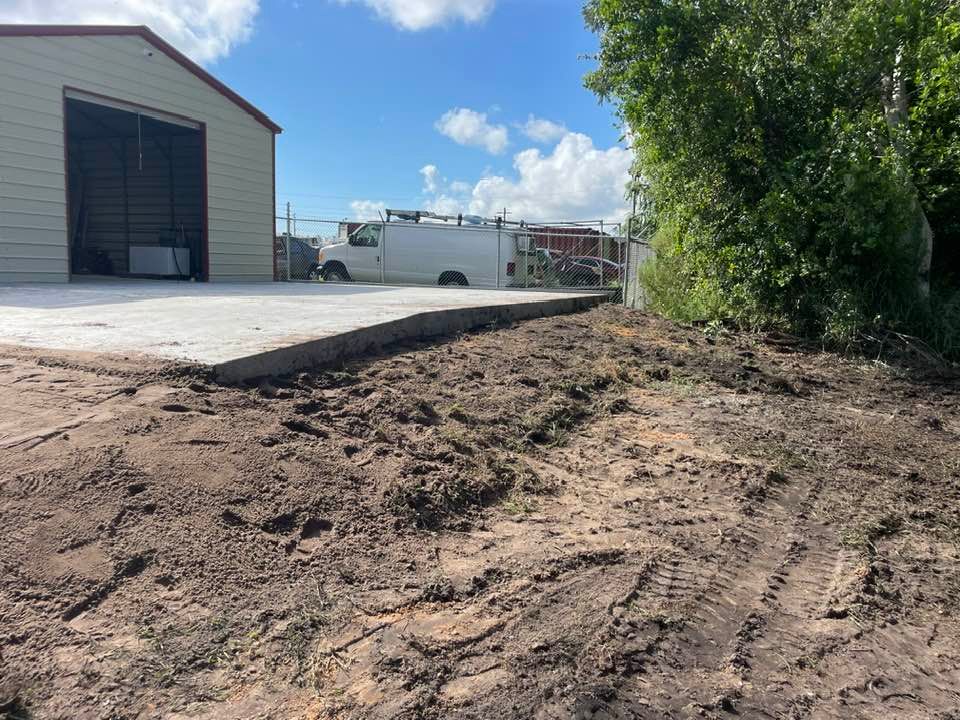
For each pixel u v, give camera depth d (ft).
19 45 35.68
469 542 10.07
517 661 7.45
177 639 7.11
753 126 28.81
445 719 6.54
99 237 58.54
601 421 16.57
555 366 19.94
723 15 28.73
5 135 35.35
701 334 28.99
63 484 8.89
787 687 7.53
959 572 10.46
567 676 7.30
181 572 8.02
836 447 15.92
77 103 45.57
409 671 7.12
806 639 8.46
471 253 53.01
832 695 7.46
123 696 6.36
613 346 24.18
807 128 27.96
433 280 53.98
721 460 14.42
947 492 13.56
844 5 28.48
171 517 8.79
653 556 10.12
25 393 11.57
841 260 27.02
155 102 44.06
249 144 52.16
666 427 16.62
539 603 8.61
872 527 11.81
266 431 11.35
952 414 19.45
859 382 22.50
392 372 16.25
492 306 24.90
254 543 8.80
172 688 6.53
